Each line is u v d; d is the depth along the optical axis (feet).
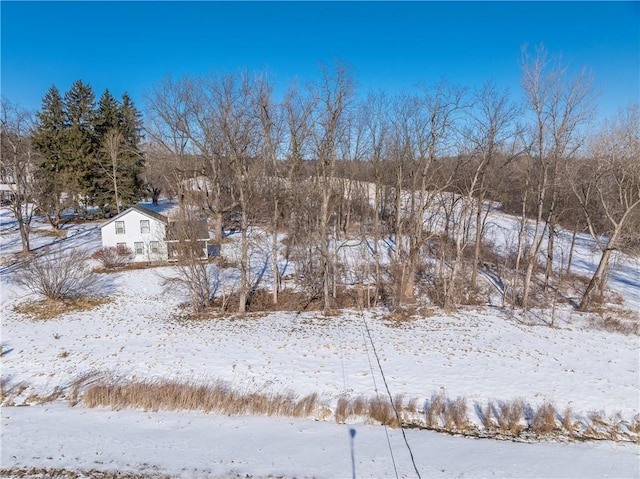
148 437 36.37
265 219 96.12
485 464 33.14
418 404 44.21
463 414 41.91
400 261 86.74
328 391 46.85
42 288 80.79
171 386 45.91
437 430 40.09
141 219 105.60
